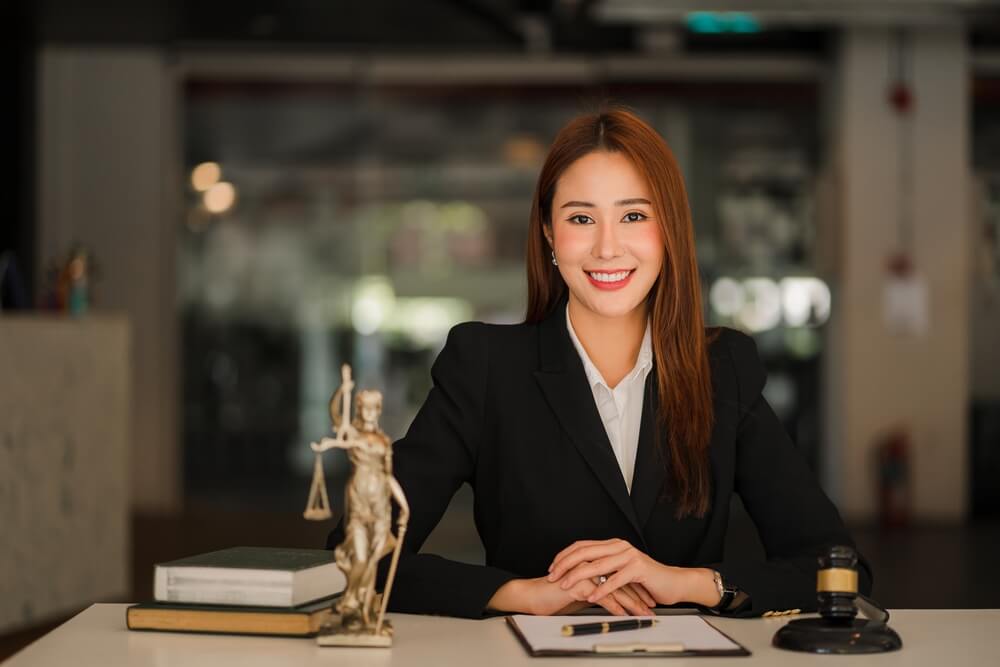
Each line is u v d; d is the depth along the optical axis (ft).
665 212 6.37
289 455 27.84
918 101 26.76
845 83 26.78
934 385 26.73
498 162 27.63
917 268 26.78
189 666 4.71
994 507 27.07
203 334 27.81
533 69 27.58
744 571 6.03
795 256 27.55
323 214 27.71
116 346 17.52
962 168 26.71
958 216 26.71
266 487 27.81
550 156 6.52
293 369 27.81
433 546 23.26
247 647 4.99
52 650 4.93
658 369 6.50
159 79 27.37
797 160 27.58
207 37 26.40
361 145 27.61
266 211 27.73
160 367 27.53
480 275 27.68
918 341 26.76
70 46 27.09
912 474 26.71
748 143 27.61
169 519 26.35
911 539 23.97
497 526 6.66
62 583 16.01
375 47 27.32
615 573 5.91
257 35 26.27
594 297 6.37
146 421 27.50
